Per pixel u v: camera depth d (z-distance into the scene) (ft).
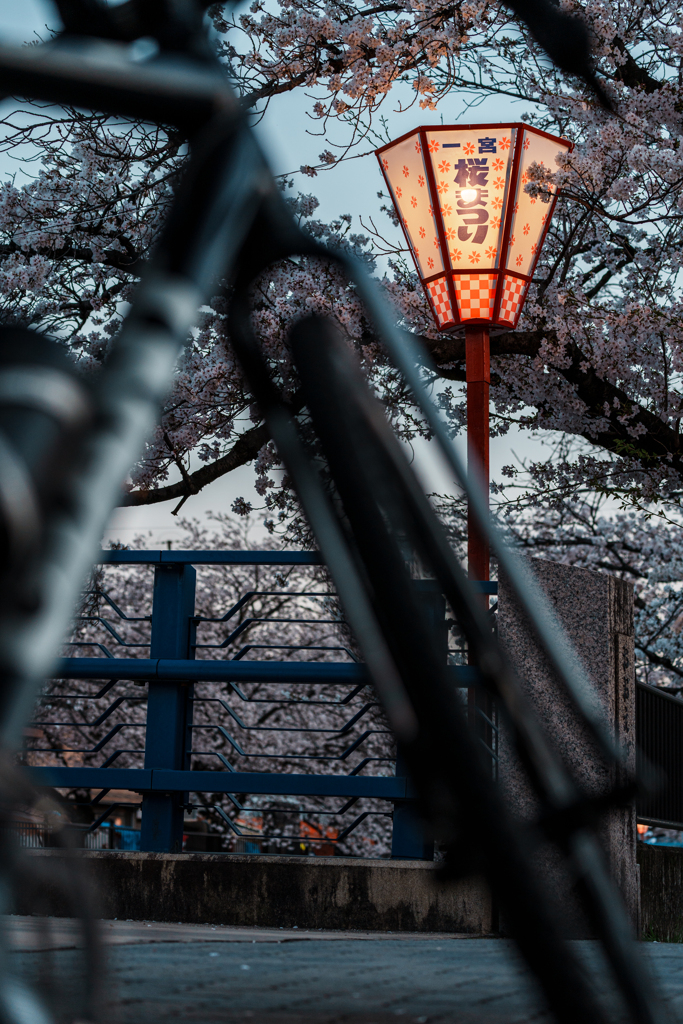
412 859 14.24
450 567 1.74
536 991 1.40
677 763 20.11
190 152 1.51
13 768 1.09
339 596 1.65
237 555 15.64
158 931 10.27
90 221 27.17
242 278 1.73
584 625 14.20
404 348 1.84
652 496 28.35
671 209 26.00
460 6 24.35
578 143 27.81
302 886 13.79
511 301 19.39
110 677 15.38
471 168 19.22
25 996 1.34
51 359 1.15
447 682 1.54
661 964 7.81
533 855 1.62
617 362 27.22
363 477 1.71
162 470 25.61
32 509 0.99
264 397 1.83
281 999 5.19
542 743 1.79
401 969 7.09
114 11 1.52
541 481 32.35
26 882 1.29
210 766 55.98
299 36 24.31
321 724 55.36
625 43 26.23
